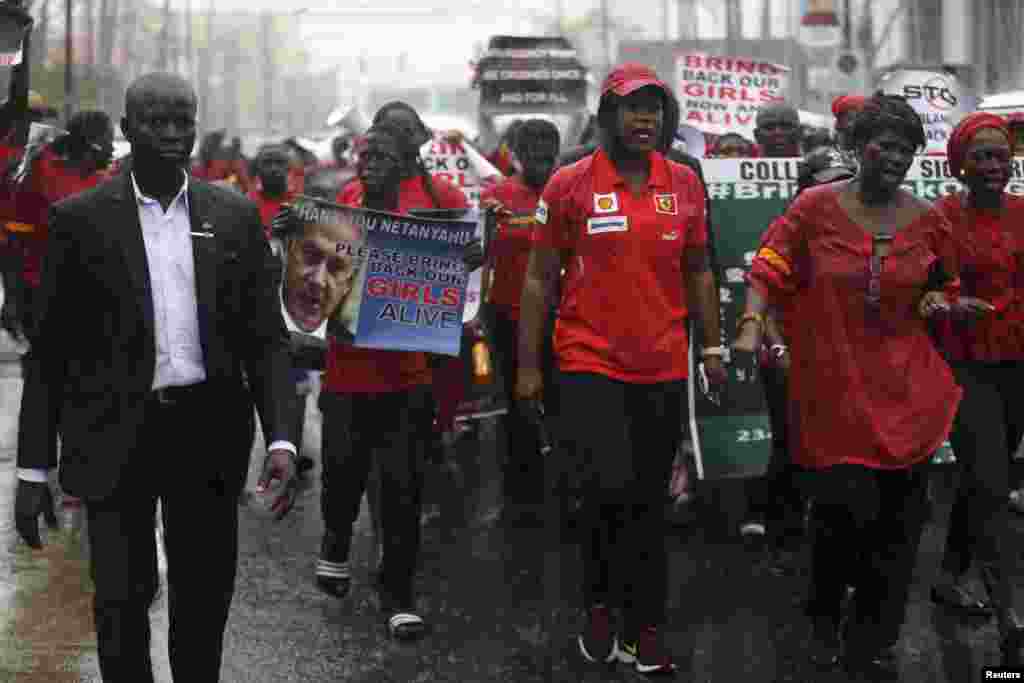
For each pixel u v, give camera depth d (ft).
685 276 18.16
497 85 38.91
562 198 17.46
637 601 17.57
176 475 13.78
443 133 30.53
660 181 17.40
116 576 13.52
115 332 13.38
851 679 17.38
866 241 16.79
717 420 24.03
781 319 19.62
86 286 13.38
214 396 13.70
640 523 17.56
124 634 13.57
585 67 39.32
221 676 17.56
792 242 17.26
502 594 21.17
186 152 13.41
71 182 26.78
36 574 21.76
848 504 16.72
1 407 35.42
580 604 20.62
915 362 16.90
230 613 20.18
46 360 13.56
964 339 18.69
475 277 22.38
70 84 64.23
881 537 17.19
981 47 63.52
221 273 13.58
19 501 13.44
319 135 88.43
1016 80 62.03
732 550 23.35
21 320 27.43
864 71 68.39
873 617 17.40
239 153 54.65
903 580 17.20
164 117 13.25
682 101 34.86
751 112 35.01
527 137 25.57
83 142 26.84
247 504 26.84
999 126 18.60
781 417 22.57
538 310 17.93
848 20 65.67
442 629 19.52
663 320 17.33
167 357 13.47
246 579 21.94
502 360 26.11
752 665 17.92
